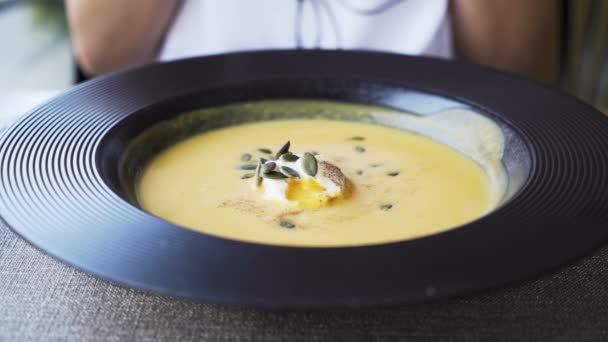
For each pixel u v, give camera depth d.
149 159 0.44
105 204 0.35
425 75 0.48
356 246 0.32
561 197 0.35
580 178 0.37
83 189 0.36
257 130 0.47
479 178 0.43
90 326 0.33
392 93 0.48
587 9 0.63
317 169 0.40
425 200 0.41
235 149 0.45
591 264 0.37
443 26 0.59
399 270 0.31
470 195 0.41
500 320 0.34
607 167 0.38
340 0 0.58
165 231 0.33
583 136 0.41
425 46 0.58
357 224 0.39
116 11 0.60
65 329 0.33
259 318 0.33
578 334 0.33
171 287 0.30
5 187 0.36
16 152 0.39
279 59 0.50
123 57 0.62
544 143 0.40
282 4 0.58
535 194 0.35
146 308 0.34
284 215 0.39
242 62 0.49
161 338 0.33
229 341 0.32
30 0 1.27
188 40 0.62
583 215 0.34
